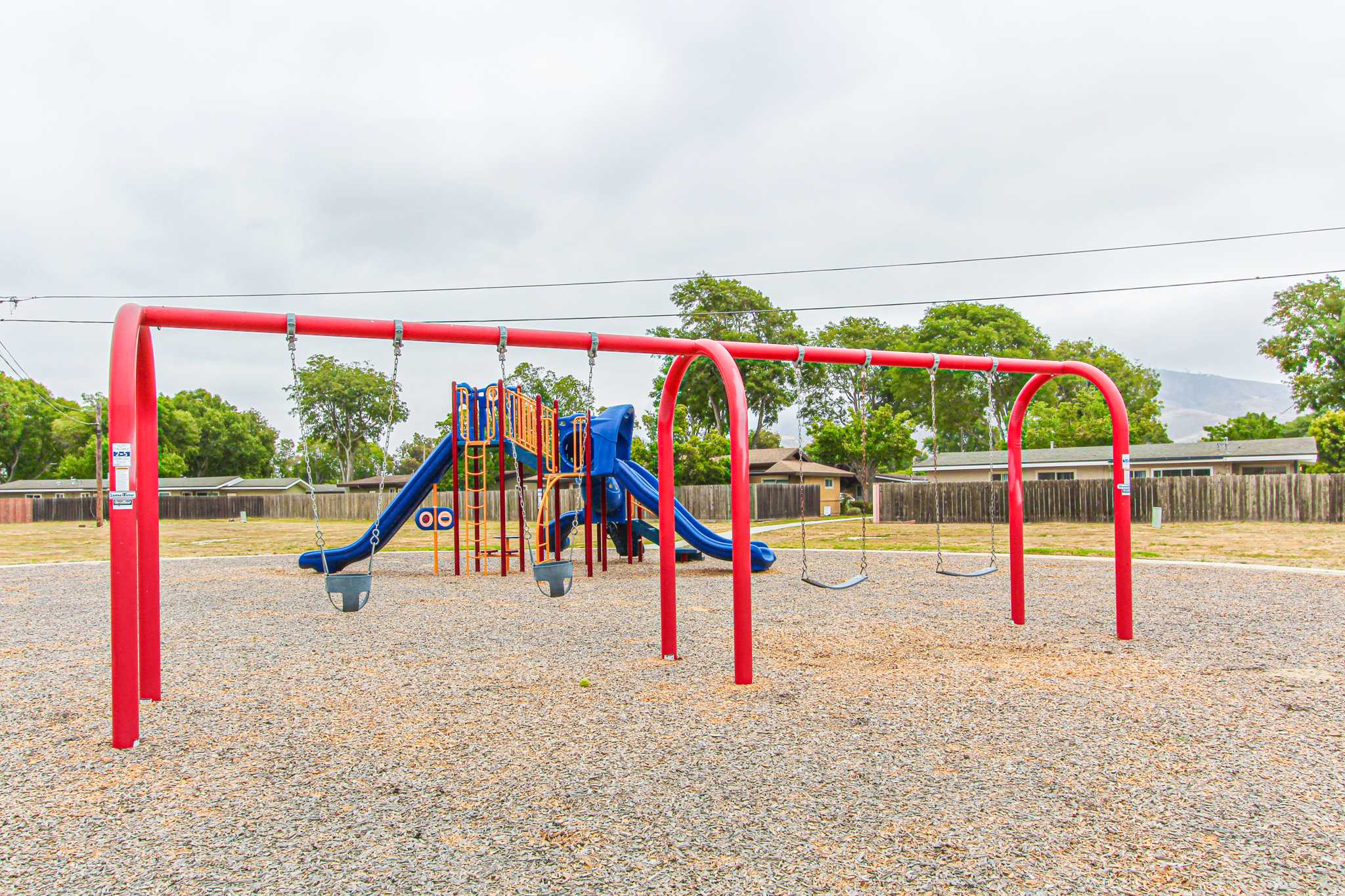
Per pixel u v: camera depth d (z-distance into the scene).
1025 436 47.19
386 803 3.05
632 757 3.51
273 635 6.79
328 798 3.12
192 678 5.21
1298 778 3.20
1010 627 6.60
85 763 3.58
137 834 2.82
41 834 2.84
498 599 9.09
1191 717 4.02
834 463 38.50
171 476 62.28
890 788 3.12
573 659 5.62
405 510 12.03
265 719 4.22
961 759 3.44
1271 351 37.59
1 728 4.17
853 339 58.31
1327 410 35.75
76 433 61.56
